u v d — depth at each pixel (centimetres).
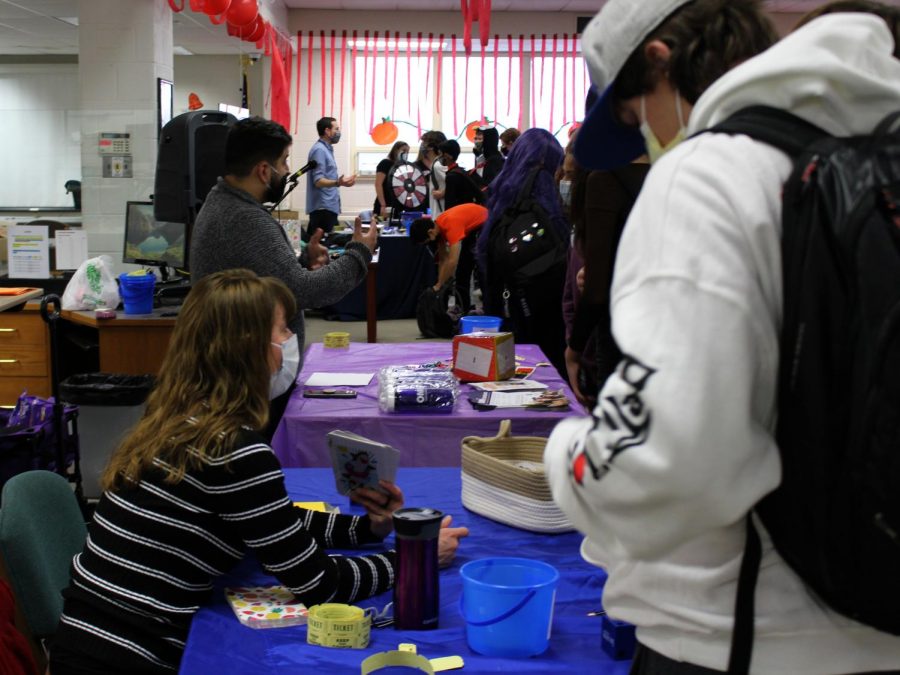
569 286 356
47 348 455
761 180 84
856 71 86
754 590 87
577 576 166
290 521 156
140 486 159
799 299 79
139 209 490
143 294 433
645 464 80
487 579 144
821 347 78
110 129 665
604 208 271
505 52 1298
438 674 131
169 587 156
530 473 187
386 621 149
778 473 82
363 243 322
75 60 1273
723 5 99
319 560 156
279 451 272
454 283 735
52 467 366
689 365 79
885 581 76
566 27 1273
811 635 87
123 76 695
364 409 281
